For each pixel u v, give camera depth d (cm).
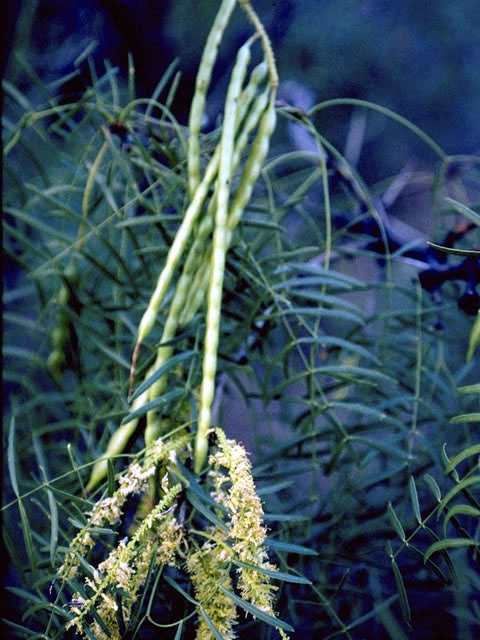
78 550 46
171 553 46
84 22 89
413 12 99
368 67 97
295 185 78
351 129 75
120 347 64
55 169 78
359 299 79
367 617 56
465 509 45
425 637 62
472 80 98
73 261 66
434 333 65
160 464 49
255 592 44
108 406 63
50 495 48
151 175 67
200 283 52
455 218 70
